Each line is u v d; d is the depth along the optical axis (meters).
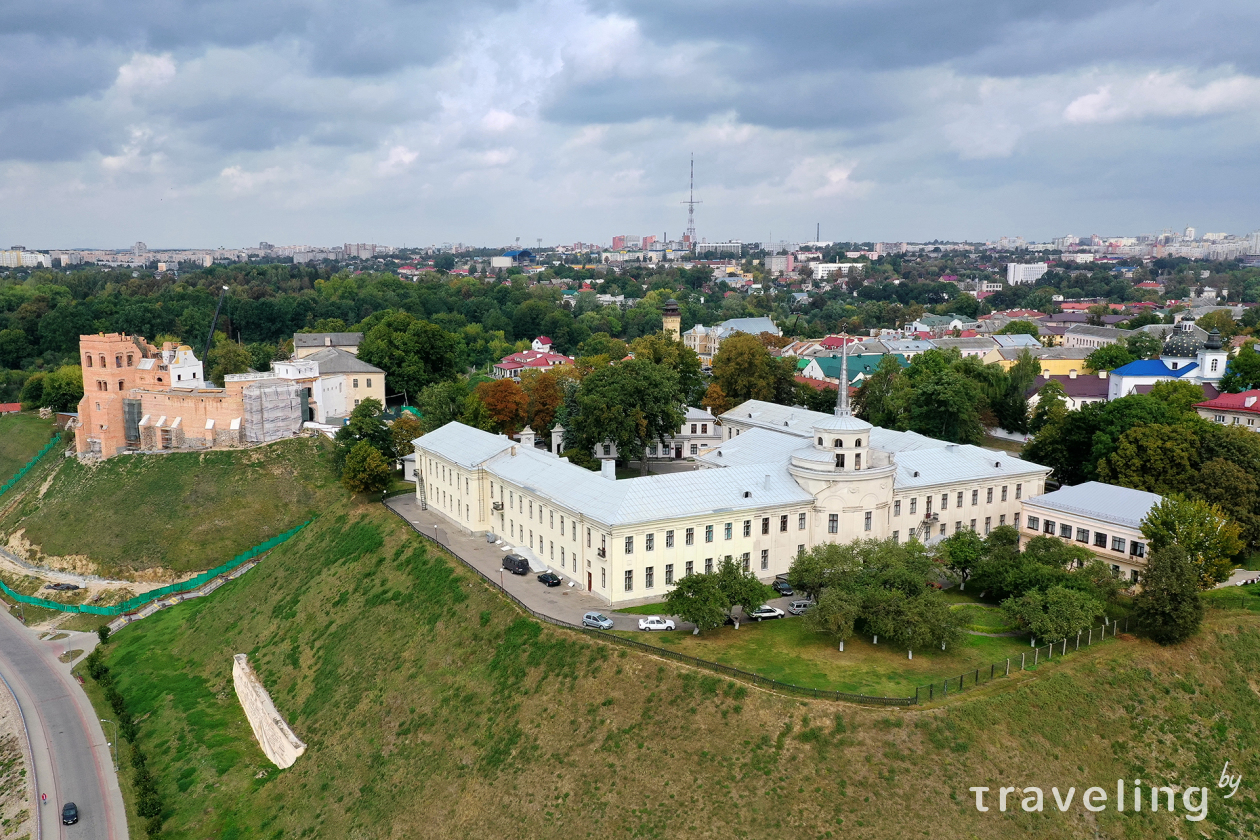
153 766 108.81
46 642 145.00
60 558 167.50
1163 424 137.62
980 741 80.00
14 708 124.56
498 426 184.12
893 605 92.25
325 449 186.88
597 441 159.25
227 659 130.50
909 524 127.62
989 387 199.38
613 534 104.81
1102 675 90.44
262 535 167.00
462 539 134.75
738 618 102.44
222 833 95.12
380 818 88.75
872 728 79.62
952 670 89.62
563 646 95.88
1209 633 97.88
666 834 75.44
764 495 116.69
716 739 81.38
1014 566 105.94
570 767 83.88
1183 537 106.56
